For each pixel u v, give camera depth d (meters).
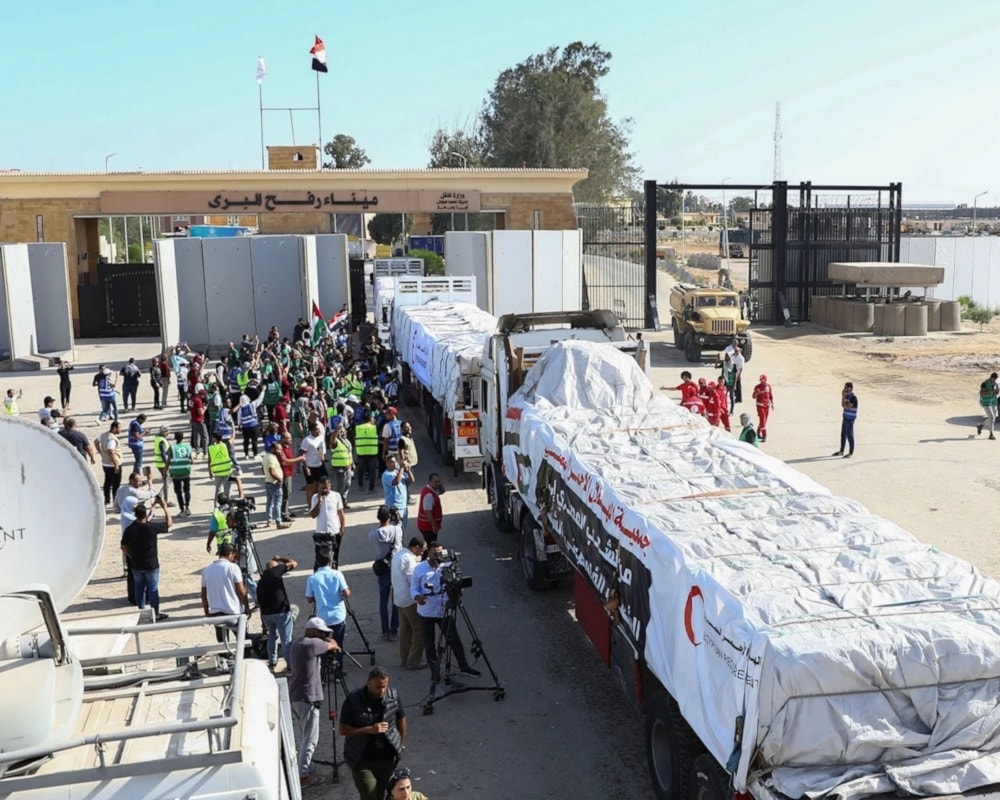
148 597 13.66
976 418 26.84
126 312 51.00
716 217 177.88
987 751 6.72
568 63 91.06
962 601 7.26
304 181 49.56
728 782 7.24
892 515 17.64
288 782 6.30
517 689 11.62
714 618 7.36
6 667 5.68
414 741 10.44
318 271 45.47
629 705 11.17
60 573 6.27
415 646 12.20
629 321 51.12
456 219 85.69
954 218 148.75
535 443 13.39
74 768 5.20
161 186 49.06
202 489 21.48
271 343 34.78
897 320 44.25
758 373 35.44
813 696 6.57
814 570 7.75
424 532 15.61
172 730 5.03
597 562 10.37
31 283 40.84
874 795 6.45
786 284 49.44
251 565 14.23
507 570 15.72
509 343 16.39
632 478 10.53
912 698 6.66
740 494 9.93
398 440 19.12
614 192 91.94
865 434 25.06
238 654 6.08
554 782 9.55
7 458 6.16
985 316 50.19
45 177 48.47
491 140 90.50
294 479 22.48
